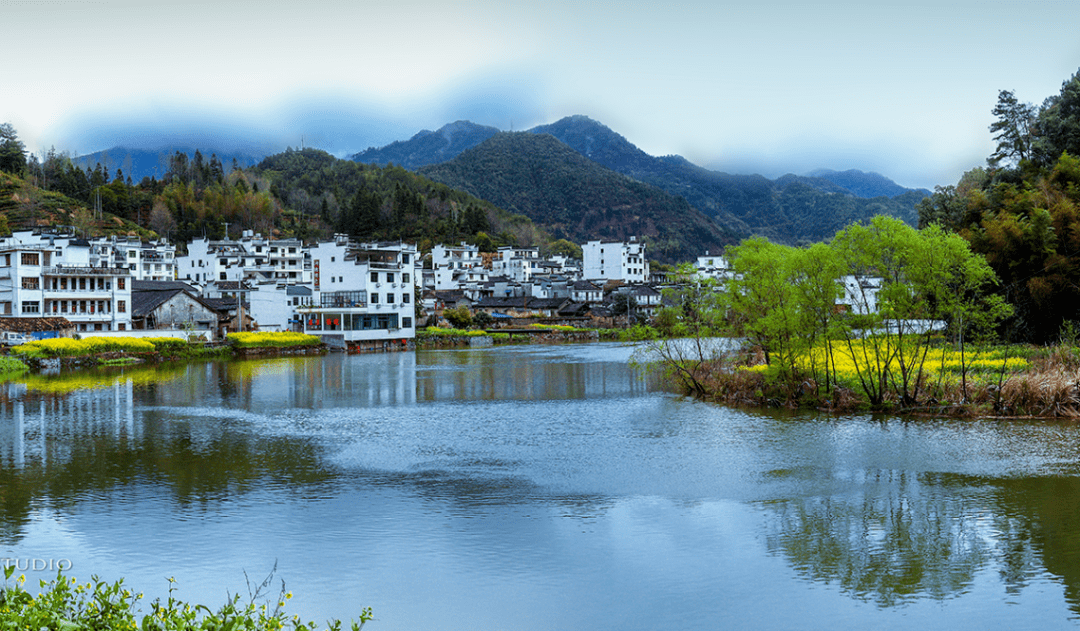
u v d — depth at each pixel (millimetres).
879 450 35844
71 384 68062
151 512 27047
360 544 23672
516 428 43969
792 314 48406
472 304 181375
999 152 97812
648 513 26750
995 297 44656
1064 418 43000
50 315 93875
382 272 124750
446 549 23219
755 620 18500
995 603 19328
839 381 49812
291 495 29312
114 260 150125
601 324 176500
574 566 21859
